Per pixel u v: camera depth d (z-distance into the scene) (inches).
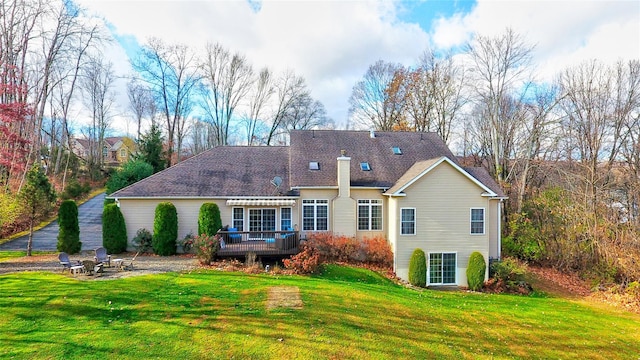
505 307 677.3
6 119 977.5
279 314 481.1
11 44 1306.6
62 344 368.5
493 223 976.3
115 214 911.7
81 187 1782.7
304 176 1024.2
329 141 1184.2
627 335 571.8
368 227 1007.0
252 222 996.6
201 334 408.2
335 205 985.5
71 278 622.8
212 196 964.0
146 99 2458.2
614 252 912.3
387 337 443.5
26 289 538.9
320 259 875.4
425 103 1951.3
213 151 1154.7
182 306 495.8
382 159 1122.0
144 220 951.0
